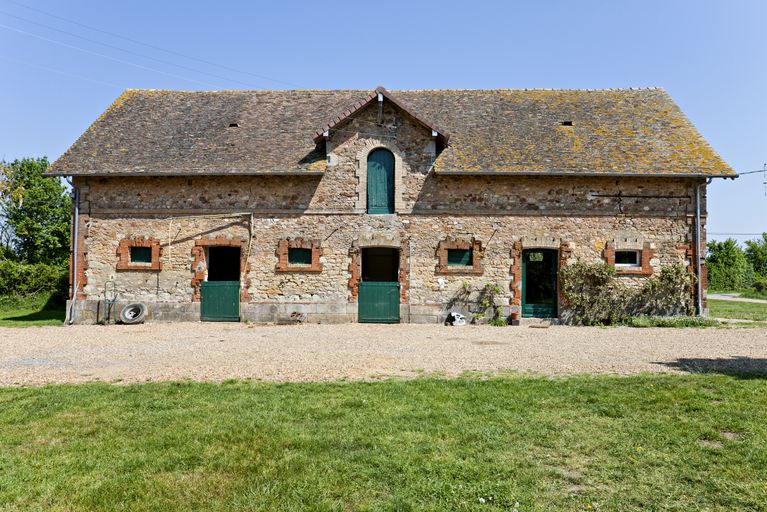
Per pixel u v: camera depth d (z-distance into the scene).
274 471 4.71
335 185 16.27
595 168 15.59
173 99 19.55
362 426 5.81
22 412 6.36
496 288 15.91
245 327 15.07
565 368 8.85
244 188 16.38
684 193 15.98
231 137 17.39
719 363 9.16
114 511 4.06
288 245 16.22
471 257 16.11
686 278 15.88
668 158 15.91
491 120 17.83
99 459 4.98
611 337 12.94
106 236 16.41
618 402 6.59
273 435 5.55
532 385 7.48
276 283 16.20
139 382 7.99
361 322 16.09
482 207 16.08
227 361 9.62
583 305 15.88
